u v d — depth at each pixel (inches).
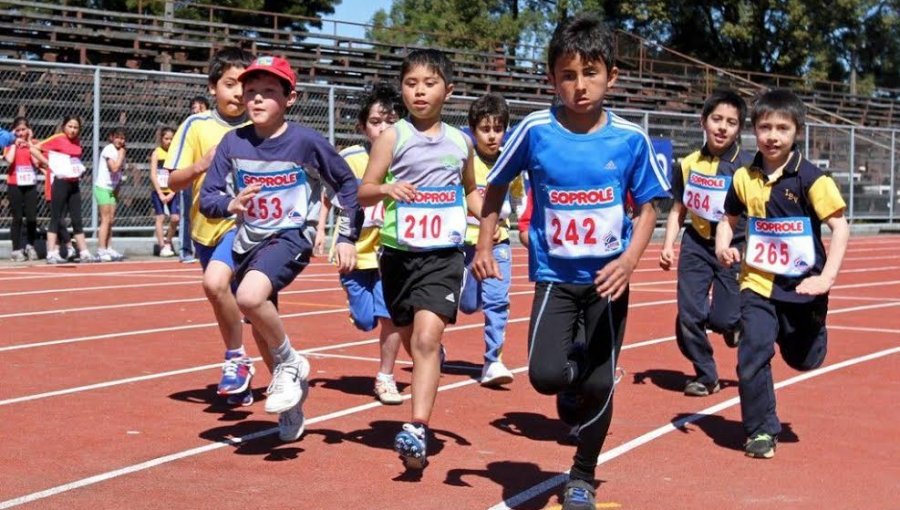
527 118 201.2
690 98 1515.7
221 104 280.2
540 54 1766.7
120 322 438.3
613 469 236.2
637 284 655.1
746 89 1608.0
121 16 1115.9
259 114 239.0
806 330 254.7
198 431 260.1
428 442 255.1
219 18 1674.5
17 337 393.7
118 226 783.1
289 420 250.1
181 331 417.1
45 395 296.0
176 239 787.4
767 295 252.1
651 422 282.4
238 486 216.7
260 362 350.6
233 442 251.0
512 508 206.2
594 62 190.7
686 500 213.9
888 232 1272.1
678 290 320.5
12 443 245.3
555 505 208.4
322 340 404.2
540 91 1380.4
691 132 1052.5
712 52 2174.0
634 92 1488.7
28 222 701.3
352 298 295.4
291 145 241.6
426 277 231.1
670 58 1633.9
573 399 223.1
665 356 385.4
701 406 302.8
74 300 506.9
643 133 196.9
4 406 281.7
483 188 313.9
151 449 243.1
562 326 198.2
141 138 791.7
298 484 219.0
